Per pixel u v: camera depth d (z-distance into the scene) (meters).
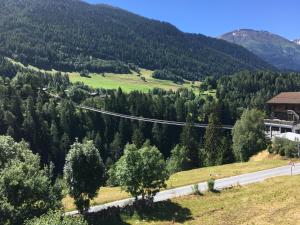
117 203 60.81
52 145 160.00
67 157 53.25
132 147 57.47
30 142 158.00
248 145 106.56
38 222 30.81
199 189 64.56
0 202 38.94
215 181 69.44
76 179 52.59
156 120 176.38
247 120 109.62
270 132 126.88
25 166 45.16
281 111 136.75
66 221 31.72
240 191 62.22
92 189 53.34
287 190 60.53
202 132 191.25
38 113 167.88
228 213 53.72
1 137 55.91
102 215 53.97
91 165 53.09
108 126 185.12
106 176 54.97
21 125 163.25
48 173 55.09
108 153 169.00
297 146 95.19
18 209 40.81
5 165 48.03
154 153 57.38
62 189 49.56
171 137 187.00
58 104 191.38
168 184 69.75
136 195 57.41
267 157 98.38
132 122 186.88
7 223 38.03
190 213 54.66
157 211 55.56
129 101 199.00
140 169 56.03
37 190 42.97
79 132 176.88
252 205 55.88
